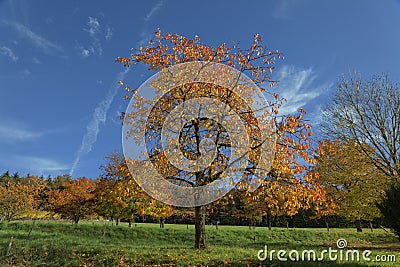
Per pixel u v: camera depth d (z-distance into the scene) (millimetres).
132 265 11617
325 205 13836
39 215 33188
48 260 12672
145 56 14391
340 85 24578
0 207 30734
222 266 11195
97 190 25641
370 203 20016
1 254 13328
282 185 12914
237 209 33156
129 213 26438
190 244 24641
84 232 25953
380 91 23156
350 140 22500
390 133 21750
